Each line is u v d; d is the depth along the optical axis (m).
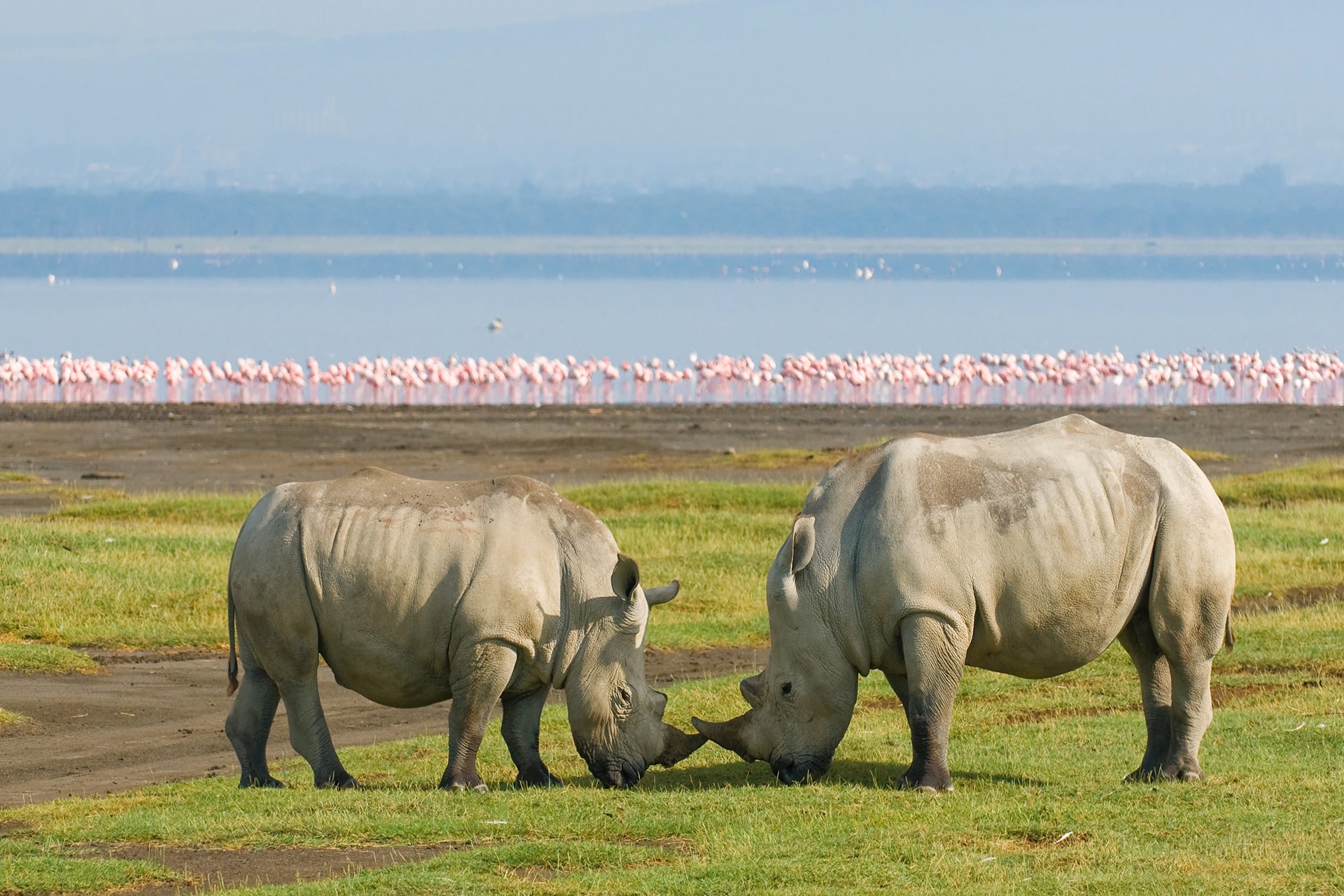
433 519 42.56
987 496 41.03
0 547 83.50
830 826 37.00
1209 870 33.66
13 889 33.41
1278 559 86.25
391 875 33.41
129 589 76.94
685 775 45.03
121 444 152.00
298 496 43.16
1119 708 54.75
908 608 40.56
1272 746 47.19
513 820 37.78
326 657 43.06
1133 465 41.81
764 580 82.69
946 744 41.19
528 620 42.16
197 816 39.47
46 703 59.59
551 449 149.12
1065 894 32.12
